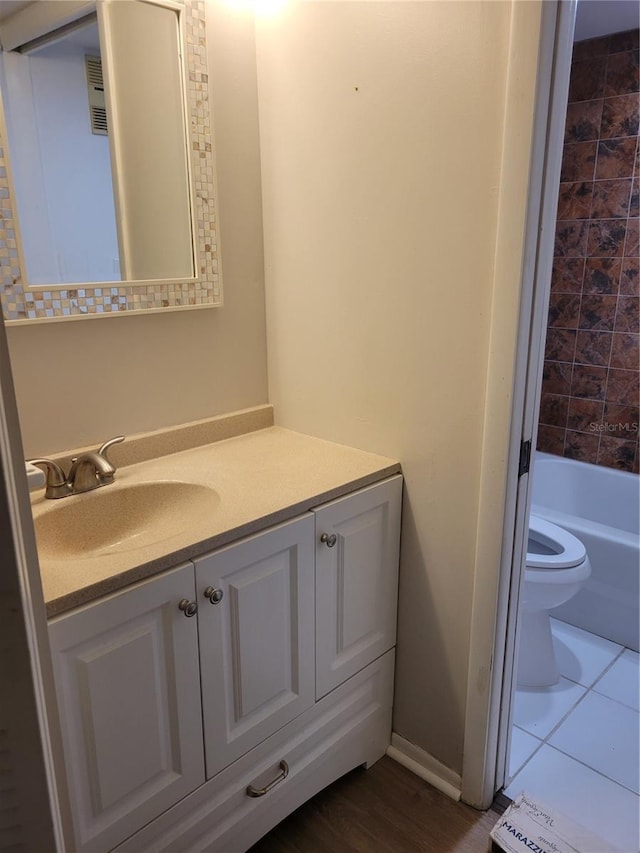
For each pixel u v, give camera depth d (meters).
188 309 1.61
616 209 2.66
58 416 1.43
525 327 1.29
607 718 1.93
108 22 1.34
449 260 1.37
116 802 1.14
